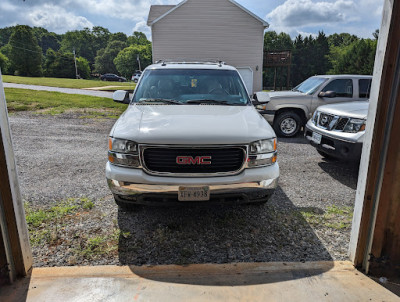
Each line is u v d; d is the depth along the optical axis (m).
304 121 8.07
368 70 39.25
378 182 2.37
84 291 2.32
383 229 2.43
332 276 2.52
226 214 3.61
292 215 3.61
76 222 3.37
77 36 120.62
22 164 5.44
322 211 3.72
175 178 2.83
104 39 128.62
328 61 63.25
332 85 7.84
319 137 5.12
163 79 4.25
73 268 2.58
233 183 2.85
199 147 2.81
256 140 2.91
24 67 65.62
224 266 2.63
